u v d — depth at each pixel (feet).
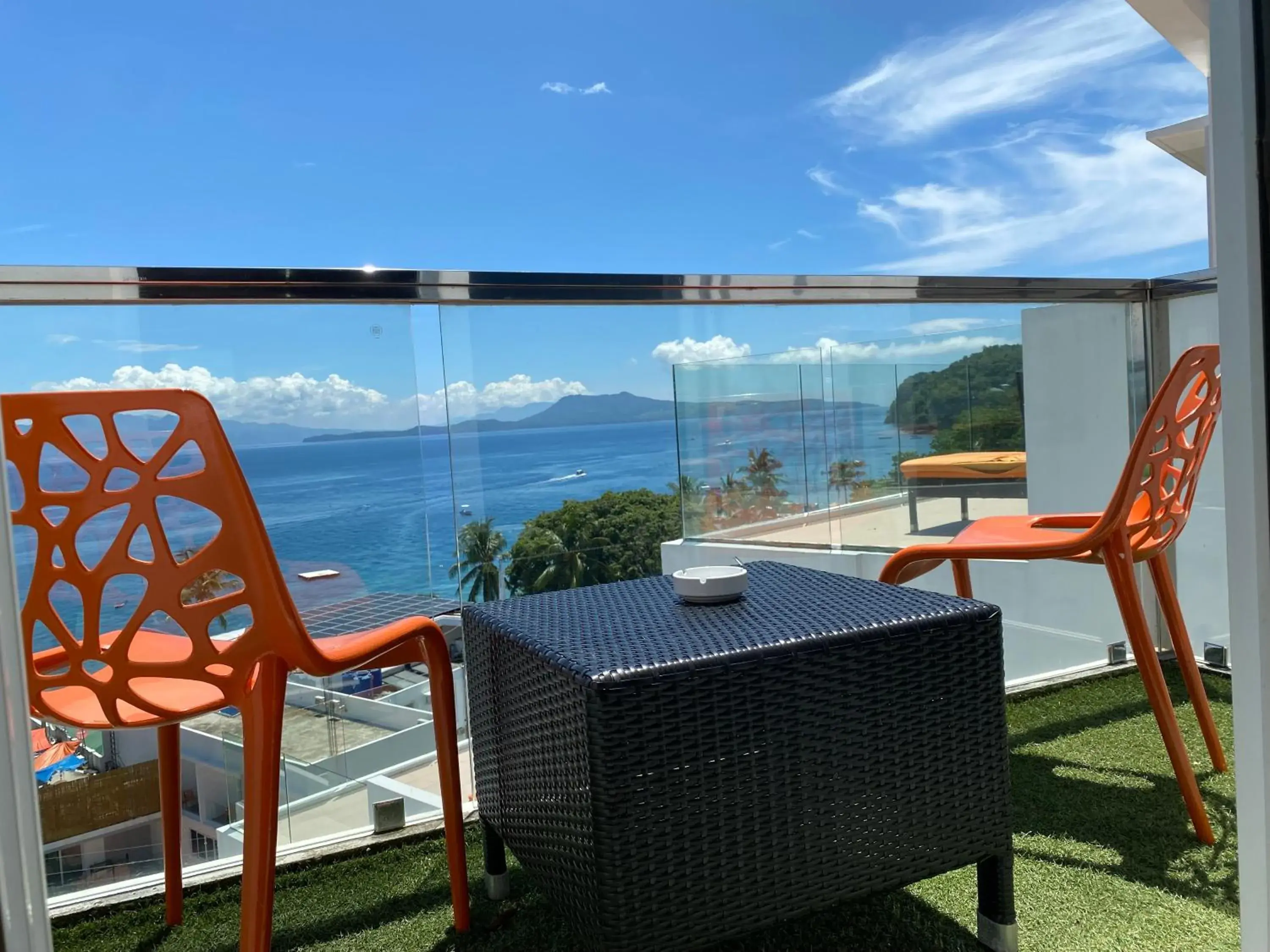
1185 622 9.36
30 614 3.78
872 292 8.28
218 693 4.36
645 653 3.73
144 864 5.76
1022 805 6.14
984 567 8.90
